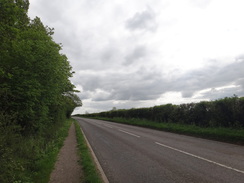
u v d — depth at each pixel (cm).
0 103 822
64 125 2645
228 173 567
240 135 1091
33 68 1024
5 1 786
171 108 2191
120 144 1148
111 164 720
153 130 1895
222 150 881
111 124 3034
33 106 1035
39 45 1063
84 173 606
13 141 707
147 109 2869
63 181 549
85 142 1240
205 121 1599
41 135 1191
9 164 539
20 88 884
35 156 766
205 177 543
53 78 1176
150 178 556
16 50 966
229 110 1340
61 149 1028
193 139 1239
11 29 886
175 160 734
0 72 802
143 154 856
